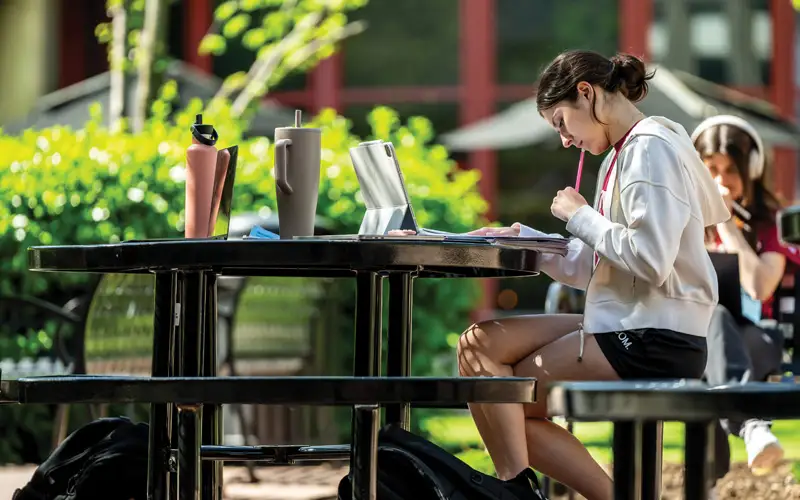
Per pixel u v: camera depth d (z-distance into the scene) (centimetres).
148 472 547
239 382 465
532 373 597
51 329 1069
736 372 828
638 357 578
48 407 1105
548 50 2800
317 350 1166
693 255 582
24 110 2870
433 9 2827
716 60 2783
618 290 588
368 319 585
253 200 1188
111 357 891
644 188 569
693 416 326
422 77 2827
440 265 512
